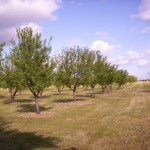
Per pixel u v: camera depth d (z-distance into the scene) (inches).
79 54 1745.8
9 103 1787.6
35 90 1189.1
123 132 727.1
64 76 1663.4
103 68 2233.0
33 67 1145.4
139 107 1339.8
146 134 689.6
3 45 1214.3
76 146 603.2
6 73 1722.4
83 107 1407.5
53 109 1357.0
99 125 848.3
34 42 1160.8
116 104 1529.3
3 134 771.4
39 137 711.7
